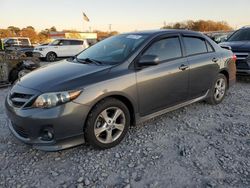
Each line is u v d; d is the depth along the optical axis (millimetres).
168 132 4219
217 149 3650
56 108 3178
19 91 3473
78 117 3297
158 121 4664
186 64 4535
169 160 3385
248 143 3820
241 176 3023
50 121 3162
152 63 3830
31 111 3219
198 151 3598
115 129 3736
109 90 3506
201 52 4988
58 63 4434
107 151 3631
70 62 4367
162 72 4133
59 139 3242
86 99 3326
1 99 6531
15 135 3525
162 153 3561
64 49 19438
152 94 4043
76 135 3348
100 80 3482
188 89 4668
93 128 3455
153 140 3939
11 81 8797
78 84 3344
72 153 3590
